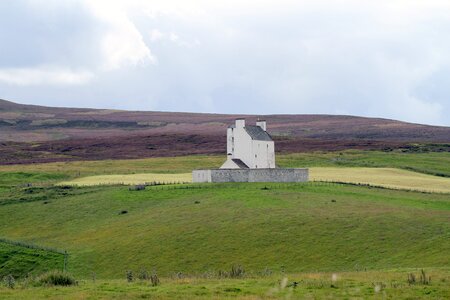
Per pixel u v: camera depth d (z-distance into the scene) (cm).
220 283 5834
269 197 12425
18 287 5744
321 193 13038
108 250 10000
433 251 8600
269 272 6994
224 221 10769
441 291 5297
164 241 10038
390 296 5156
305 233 9869
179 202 12538
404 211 11062
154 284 5800
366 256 8750
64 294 5266
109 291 5412
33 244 10631
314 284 5669
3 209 13325
